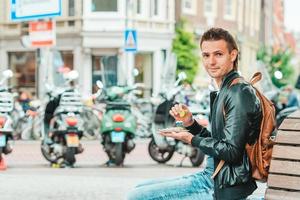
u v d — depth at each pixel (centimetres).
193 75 2820
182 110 480
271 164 433
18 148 1583
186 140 439
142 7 2762
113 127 1234
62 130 1227
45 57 1970
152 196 464
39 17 1827
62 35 2722
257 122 432
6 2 2770
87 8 2691
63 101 1234
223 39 444
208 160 468
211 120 448
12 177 1070
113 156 1250
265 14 4353
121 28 2680
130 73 2538
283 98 1802
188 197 463
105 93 1305
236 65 450
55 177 1072
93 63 2706
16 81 2747
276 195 430
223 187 434
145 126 1816
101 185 977
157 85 2662
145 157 1434
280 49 4250
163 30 2806
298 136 428
